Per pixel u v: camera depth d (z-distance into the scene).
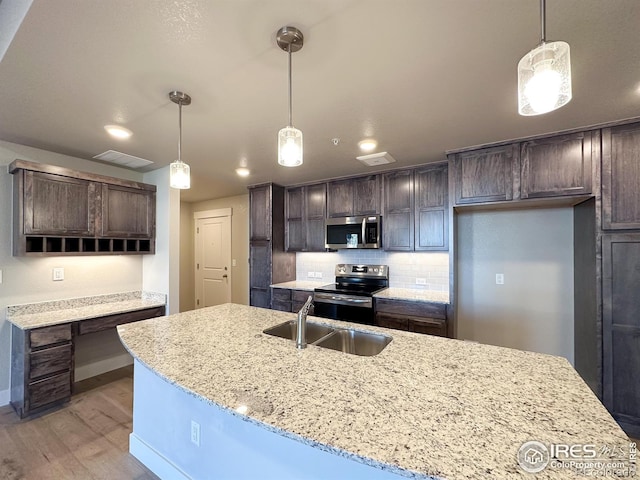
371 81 1.63
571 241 2.81
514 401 1.01
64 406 2.53
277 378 1.18
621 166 2.13
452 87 1.69
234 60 1.44
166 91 1.72
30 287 2.69
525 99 0.96
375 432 0.84
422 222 3.26
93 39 1.27
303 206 4.13
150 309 3.12
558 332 2.86
